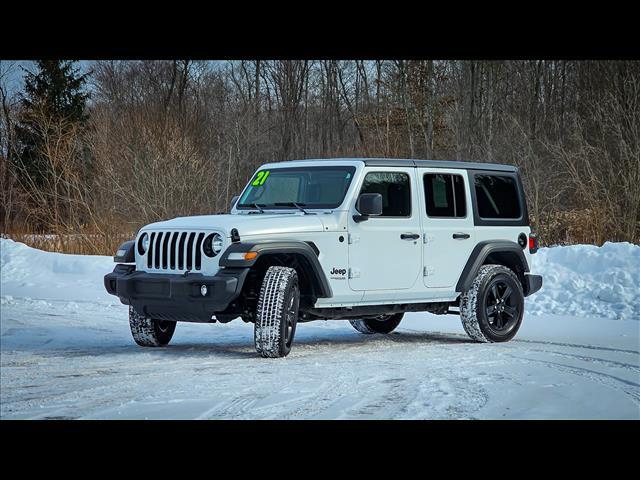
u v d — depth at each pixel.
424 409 6.36
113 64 47.16
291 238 9.02
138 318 9.73
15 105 40.09
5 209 28.08
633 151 21.34
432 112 35.12
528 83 34.81
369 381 7.49
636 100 23.20
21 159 33.59
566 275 14.66
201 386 7.23
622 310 13.07
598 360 8.82
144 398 6.74
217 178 26.58
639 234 19.73
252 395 6.86
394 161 10.01
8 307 13.82
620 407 6.44
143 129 25.58
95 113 41.56
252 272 9.38
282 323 8.85
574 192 22.17
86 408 6.39
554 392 7.00
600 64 29.95
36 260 19.05
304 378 7.64
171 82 44.62
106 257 19.39
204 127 41.59
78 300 15.01
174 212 23.56
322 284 9.20
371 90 43.25
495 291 10.58
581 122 26.89
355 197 9.57
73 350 9.65
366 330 11.76
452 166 10.59
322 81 45.12
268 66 45.81
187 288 8.69
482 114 33.94
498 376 7.78
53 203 25.12
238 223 8.88
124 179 24.27
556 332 11.39
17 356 9.13
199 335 11.23
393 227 9.84
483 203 10.81
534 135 32.09
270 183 10.10
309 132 45.22
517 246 10.99
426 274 10.13
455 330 12.10
